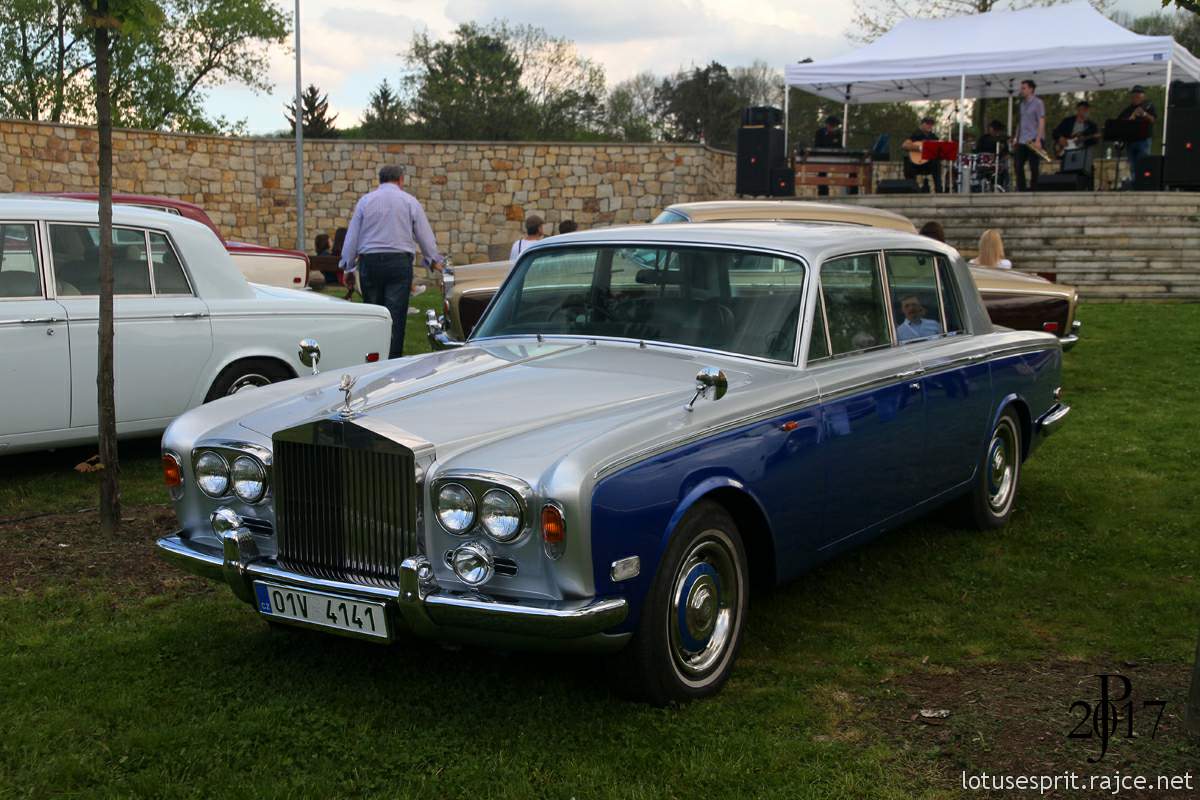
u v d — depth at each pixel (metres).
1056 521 6.03
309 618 3.68
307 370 7.48
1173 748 3.45
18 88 40.53
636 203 28.05
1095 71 22.12
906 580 5.14
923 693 3.90
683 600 3.72
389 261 10.16
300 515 3.73
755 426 3.96
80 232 6.61
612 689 3.73
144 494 6.44
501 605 3.32
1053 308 9.38
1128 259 17.84
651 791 3.20
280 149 28.03
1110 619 4.63
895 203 19.47
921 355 5.06
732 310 4.52
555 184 28.09
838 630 4.52
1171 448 7.57
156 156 26.08
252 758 3.41
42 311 6.35
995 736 3.55
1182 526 5.87
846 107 24.03
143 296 6.80
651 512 3.50
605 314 4.76
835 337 4.55
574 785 3.24
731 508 4.04
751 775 3.30
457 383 4.11
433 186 28.23
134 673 4.02
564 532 3.29
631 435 3.52
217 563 3.85
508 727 3.61
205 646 4.29
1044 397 6.23
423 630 3.47
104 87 5.41
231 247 12.30
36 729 3.58
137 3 5.35
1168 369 10.66
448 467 3.43
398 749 3.46
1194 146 18.52
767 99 71.94
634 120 71.62
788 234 4.74
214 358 7.02
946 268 5.61
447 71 61.16
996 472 5.86
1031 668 4.12
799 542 4.25
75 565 5.20
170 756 3.41
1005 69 19.09
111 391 5.59
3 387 6.23
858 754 3.44
